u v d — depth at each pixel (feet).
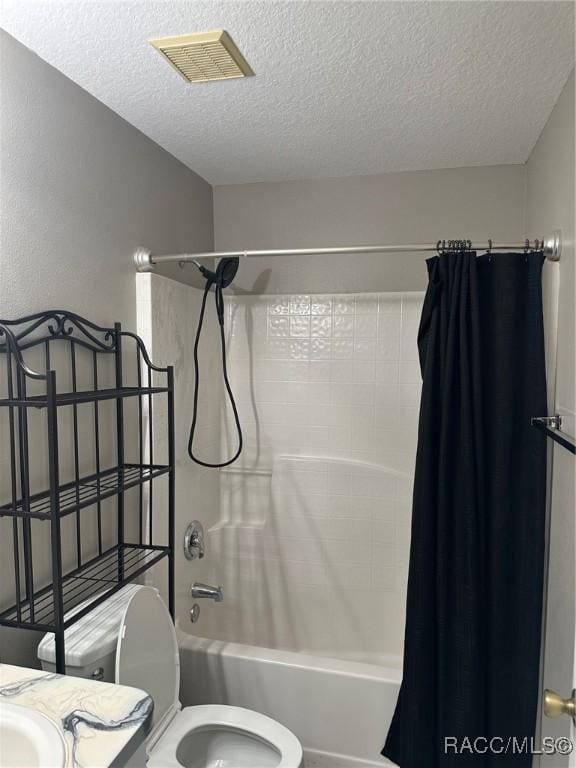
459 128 6.81
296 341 9.01
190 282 8.45
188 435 8.14
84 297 5.79
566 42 4.83
